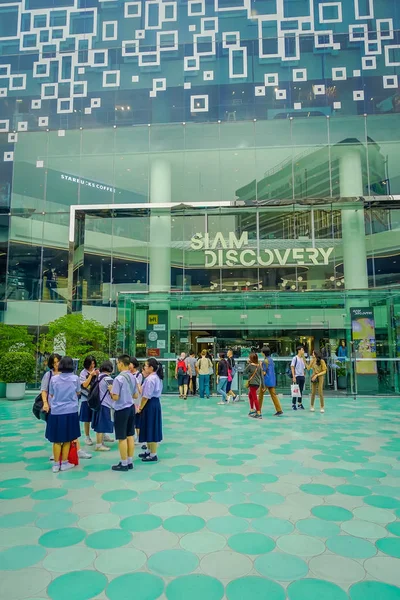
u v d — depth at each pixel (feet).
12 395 48.75
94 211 61.11
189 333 57.98
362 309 54.60
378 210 58.80
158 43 62.75
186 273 59.57
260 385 34.37
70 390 19.30
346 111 59.36
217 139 60.70
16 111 63.67
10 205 61.93
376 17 59.82
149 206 60.29
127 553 11.18
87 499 15.31
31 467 19.77
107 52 63.36
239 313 59.16
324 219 58.95
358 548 11.47
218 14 62.08
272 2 61.41
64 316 54.80
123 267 60.39
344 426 30.12
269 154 59.82
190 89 61.72
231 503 14.87
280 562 10.69
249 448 23.36
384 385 52.75
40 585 9.66
